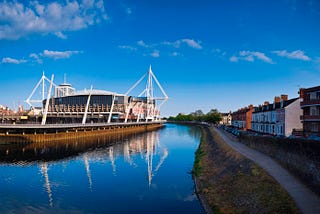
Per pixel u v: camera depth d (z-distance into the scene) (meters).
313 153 24.12
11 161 48.25
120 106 174.25
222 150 51.91
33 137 73.19
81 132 98.31
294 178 26.52
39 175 38.47
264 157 38.59
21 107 176.12
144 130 162.75
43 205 26.66
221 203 25.16
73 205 26.83
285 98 78.69
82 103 179.62
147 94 190.12
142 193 30.81
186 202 27.67
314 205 19.58
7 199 28.20
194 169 42.16
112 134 120.56
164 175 39.53
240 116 119.94
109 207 26.38
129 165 46.75
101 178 37.41
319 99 47.31
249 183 27.30
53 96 188.88
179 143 84.50
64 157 53.56
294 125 62.09
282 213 19.25
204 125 195.38
